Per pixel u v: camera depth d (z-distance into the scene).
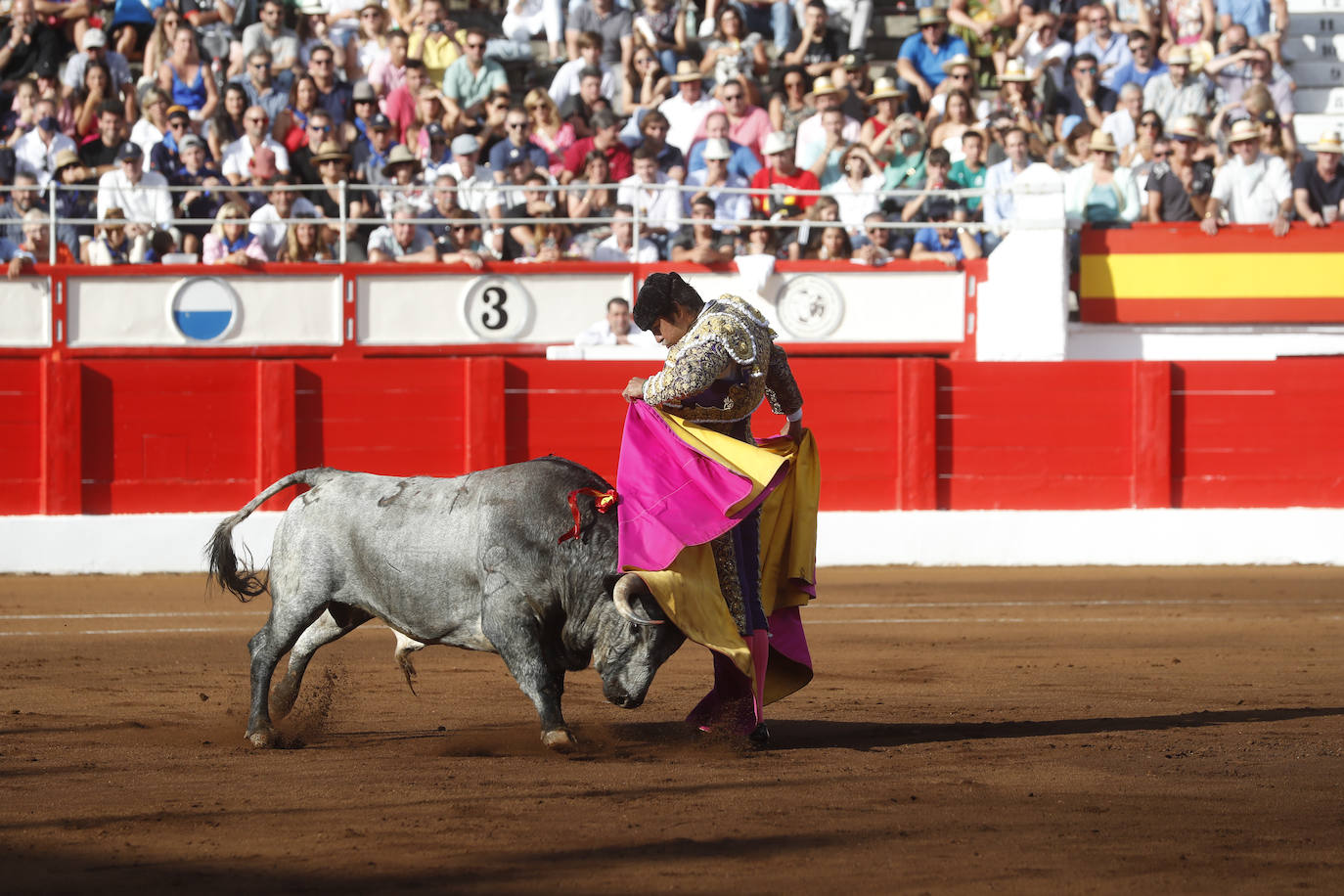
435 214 21.09
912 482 20.31
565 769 7.11
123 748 7.82
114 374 19.53
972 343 21.08
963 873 5.18
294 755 7.59
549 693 7.43
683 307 7.53
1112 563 20.34
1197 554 20.36
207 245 20.72
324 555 7.81
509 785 6.66
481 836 5.68
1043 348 20.72
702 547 7.38
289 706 8.39
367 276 20.59
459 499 7.66
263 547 19.58
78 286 20.27
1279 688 10.16
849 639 12.99
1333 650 12.18
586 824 5.90
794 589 8.05
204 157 21.06
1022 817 6.04
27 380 19.44
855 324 20.97
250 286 20.48
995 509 20.47
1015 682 10.47
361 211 21.00
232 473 19.69
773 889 4.97
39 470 19.44
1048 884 5.05
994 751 7.64
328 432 19.80
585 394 19.98
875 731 8.39
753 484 7.23
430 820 5.97
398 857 5.39
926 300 21.03
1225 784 6.73
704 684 10.49
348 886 5.01
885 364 20.33
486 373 19.84
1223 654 11.94
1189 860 5.36
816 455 8.12
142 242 20.67
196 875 5.16
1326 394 20.61
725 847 5.52
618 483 7.42
